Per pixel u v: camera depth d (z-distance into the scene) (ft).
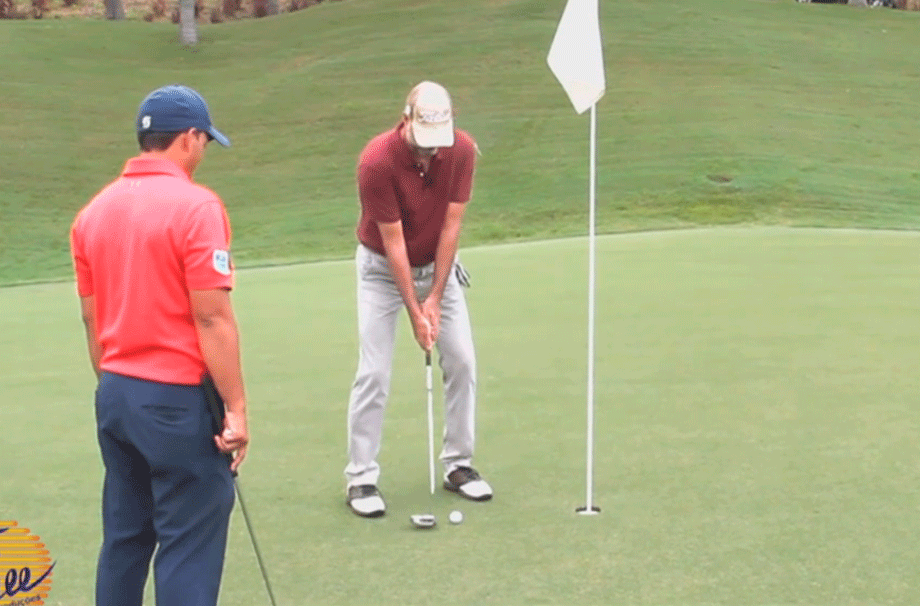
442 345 17.61
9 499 17.97
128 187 11.55
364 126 82.33
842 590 13.93
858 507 16.76
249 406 23.26
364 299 17.28
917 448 19.43
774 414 21.62
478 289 37.29
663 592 13.97
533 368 25.85
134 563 12.14
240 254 60.80
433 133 15.55
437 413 22.74
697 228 56.08
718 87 83.56
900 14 108.17
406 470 19.20
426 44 96.68
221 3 132.98
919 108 82.38
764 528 16.01
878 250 43.96
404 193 16.21
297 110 85.81
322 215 67.41
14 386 25.98
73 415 23.25
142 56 100.37
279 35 105.70
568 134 76.74
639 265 41.63
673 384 24.04
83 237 11.78
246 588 14.38
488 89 85.92
